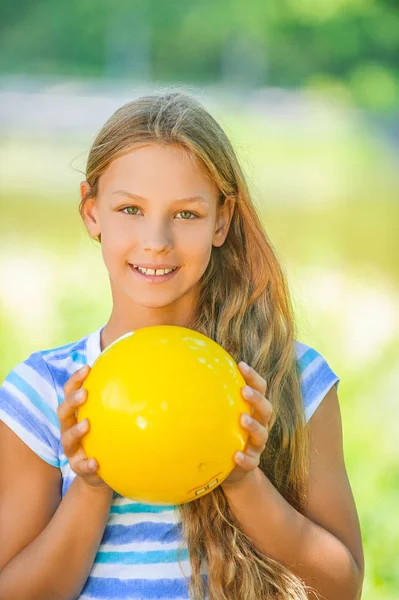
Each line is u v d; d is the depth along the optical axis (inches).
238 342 163.0
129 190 148.4
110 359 134.0
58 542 143.3
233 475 139.7
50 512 152.4
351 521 156.9
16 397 154.4
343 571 149.3
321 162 1341.0
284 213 863.7
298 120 1813.5
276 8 2345.0
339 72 2324.1
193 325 164.6
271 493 145.2
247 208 163.5
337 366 367.9
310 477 157.0
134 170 148.6
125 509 149.6
